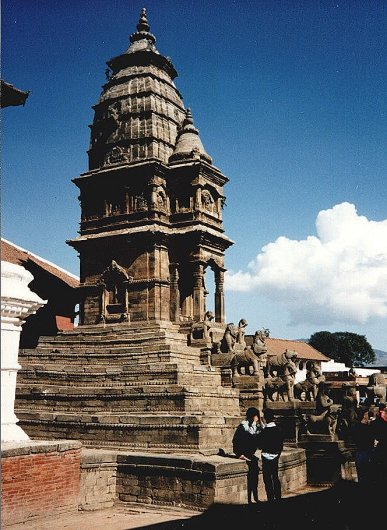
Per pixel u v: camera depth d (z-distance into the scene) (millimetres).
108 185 44781
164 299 41281
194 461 19062
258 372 32281
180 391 27828
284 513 17156
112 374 32281
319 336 122438
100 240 43312
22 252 48781
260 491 20641
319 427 24922
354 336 119750
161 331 38031
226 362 34781
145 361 34844
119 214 43875
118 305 41938
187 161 43844
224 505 18359
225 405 30609
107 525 16844
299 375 70375
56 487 16500
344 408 27812
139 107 45688
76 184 46000
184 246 43094
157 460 19984
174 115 47438
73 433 27812
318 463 23953
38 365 36406
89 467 19812
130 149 44906
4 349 15367
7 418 15641
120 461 20797
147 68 47062
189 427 24703
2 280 15070
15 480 15203
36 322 45344
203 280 42688
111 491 20500
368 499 17469
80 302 43625
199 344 38000
